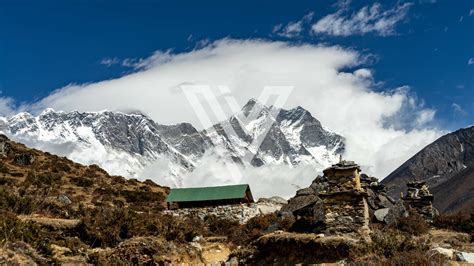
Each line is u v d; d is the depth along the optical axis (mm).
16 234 26359
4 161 67500
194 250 36000
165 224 41031
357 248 26500
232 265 31922
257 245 31734
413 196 37812
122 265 30672
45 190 53625
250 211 55594
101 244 36750
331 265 26516
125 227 38094
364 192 29734
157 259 32594
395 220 32375
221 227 51062
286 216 39688
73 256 29203
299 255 28922
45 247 26750
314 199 39156
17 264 23641
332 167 30203
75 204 50812
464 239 30094
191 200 58219
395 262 22969
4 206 39250
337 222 29703
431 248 24875
